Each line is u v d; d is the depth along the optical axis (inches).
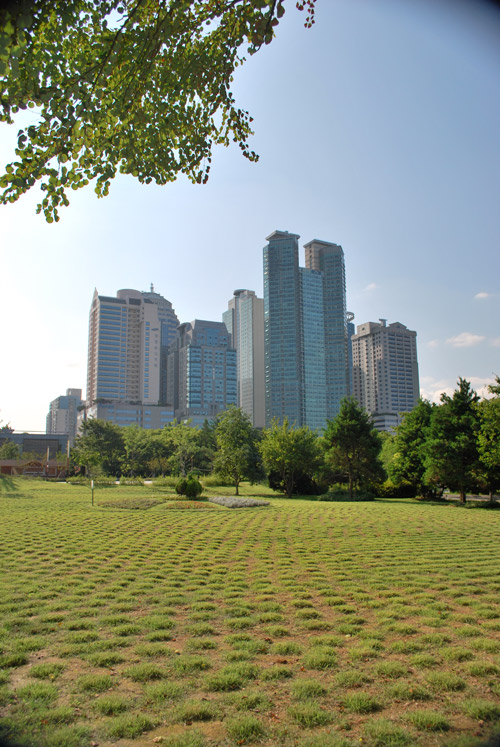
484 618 283.9
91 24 200.2
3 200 197.0
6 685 195.0
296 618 283.9
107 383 6609.3
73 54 202.2
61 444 5000.0
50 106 191.3
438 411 1328.7
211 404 7130.9
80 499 1231.5
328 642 244.1
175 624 271.1
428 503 1307.8
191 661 216.4
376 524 759.7
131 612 295.1
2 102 185.6
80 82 196.5
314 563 444.1
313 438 1771.7
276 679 202.2
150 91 228.7
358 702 179.6
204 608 301.7
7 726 162.6
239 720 167.0
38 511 930.1
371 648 234.2
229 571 409.4
